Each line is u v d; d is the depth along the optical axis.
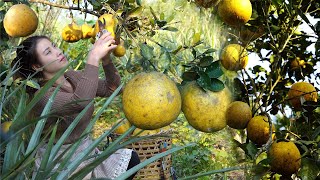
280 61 2.65
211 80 1.63
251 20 2.29
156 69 1.76
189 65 1.66
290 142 2.07
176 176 4.25
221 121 1.64
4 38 2.71
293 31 2.38
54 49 2.54
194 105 1.62
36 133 1.60
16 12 2.46
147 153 3.81
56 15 4.11
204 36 3.19
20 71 2.58
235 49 2.10
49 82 1.35
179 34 3.56
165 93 1.51
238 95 2.28
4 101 1.66
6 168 1.44
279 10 2.42
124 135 1.64
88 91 2.26
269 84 2.65
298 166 2.05
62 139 1.57
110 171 2.59
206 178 4.23
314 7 2.37
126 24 2.08
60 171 1.47
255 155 2.07
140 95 1.50
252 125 2.10
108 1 2.14
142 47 1.82
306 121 2.32
